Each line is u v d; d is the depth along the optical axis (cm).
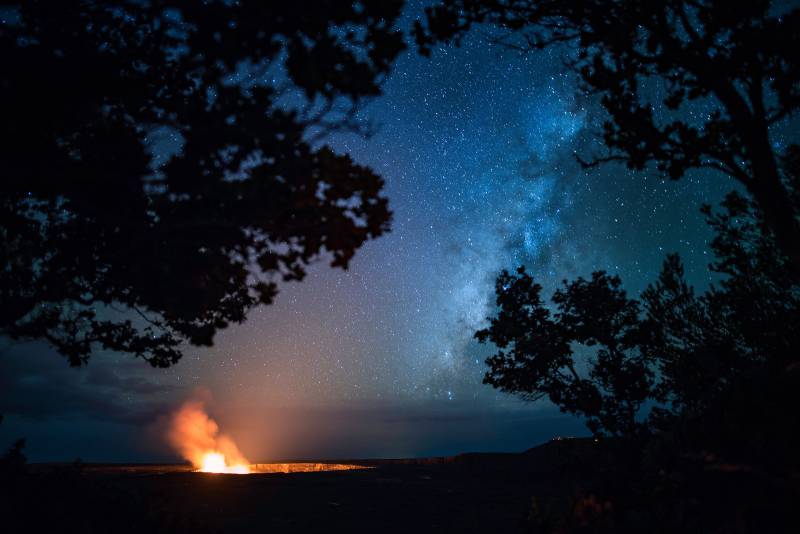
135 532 734
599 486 791
